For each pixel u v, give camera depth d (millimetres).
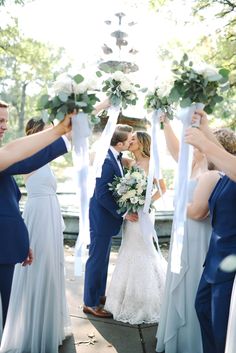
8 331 2896
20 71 20078
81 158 2248
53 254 2908
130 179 3520
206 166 2916
